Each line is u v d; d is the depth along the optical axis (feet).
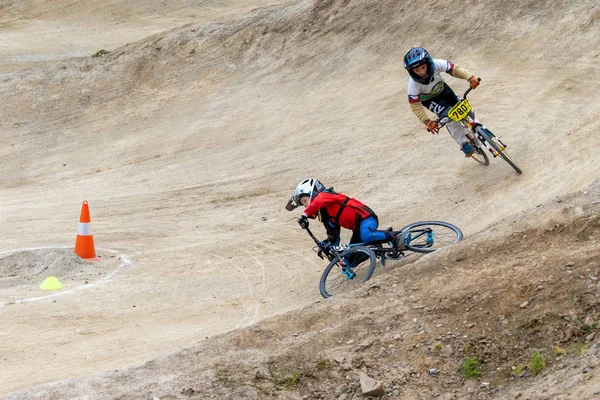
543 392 20.51
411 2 79.66
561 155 46.73
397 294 28.73
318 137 64.03
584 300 24.29
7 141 78.79
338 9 85.05
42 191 66.13
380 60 74.54
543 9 69.87
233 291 39.52
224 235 49.19
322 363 24.44
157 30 131.44
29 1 146.61
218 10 142.20
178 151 69.72
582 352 22.02
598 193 32.30
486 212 42.96
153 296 39.86
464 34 71.72
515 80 61.82
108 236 51.75
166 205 57.21
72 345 33.45
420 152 55.16
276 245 46.06
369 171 54.49
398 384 23.18
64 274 44.52
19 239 52.95
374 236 35.50
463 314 26.00
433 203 46.57
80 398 23.43
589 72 59.31
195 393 23.18
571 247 28.55
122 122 78.54
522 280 26.71
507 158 44.91
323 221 36.78
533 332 23.89
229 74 82.28
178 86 82.89
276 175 58.80
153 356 31.14
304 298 37.11
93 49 121.80
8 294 41.52
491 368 23.11
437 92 43.91
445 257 30.76
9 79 91.35
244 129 70.38
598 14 66.03
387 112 64.80
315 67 77.71
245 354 25.62
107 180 66.28
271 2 143.95
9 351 32.96
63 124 80.59
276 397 22.90
